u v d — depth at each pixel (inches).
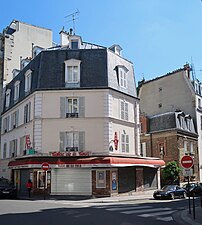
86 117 981.8
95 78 1012.5
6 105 1332.4
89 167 943.7
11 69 1473.9
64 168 954.1
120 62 1115.3
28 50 1587.1
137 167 1062.4
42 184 960.3
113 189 961.5
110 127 984.9
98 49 1061.8
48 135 977.5
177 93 1578.5
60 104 995.3
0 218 472.1
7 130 1284.4
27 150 1003.9
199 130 1528.1
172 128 1406.3
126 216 522.0
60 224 415.5
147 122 1526.8
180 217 529.0
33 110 1010.1
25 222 429.4
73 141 978.1
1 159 1316.4
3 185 959.0
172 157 1391.5
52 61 1044.5
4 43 1462.8
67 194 941.8
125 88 1087.0
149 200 898.1
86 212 562.6
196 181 1448.1
